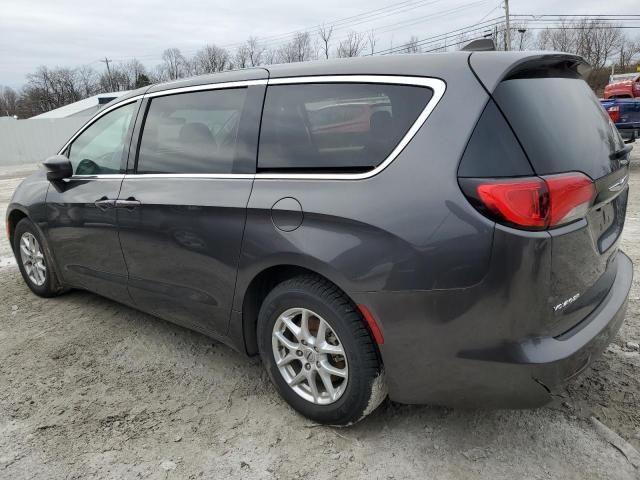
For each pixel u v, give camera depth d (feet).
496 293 6.64
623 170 8.48
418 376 7.44
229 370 10.74
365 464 7.83
